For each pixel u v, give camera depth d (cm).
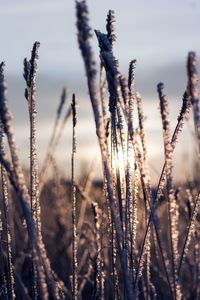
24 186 99
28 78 117
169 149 105
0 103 99
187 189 137
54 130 143
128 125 106
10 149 99
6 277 133
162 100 105
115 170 115
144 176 107
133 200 121
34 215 117
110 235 121
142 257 115
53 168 182
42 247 112
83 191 167
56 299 106
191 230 115
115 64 106
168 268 106
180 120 109
